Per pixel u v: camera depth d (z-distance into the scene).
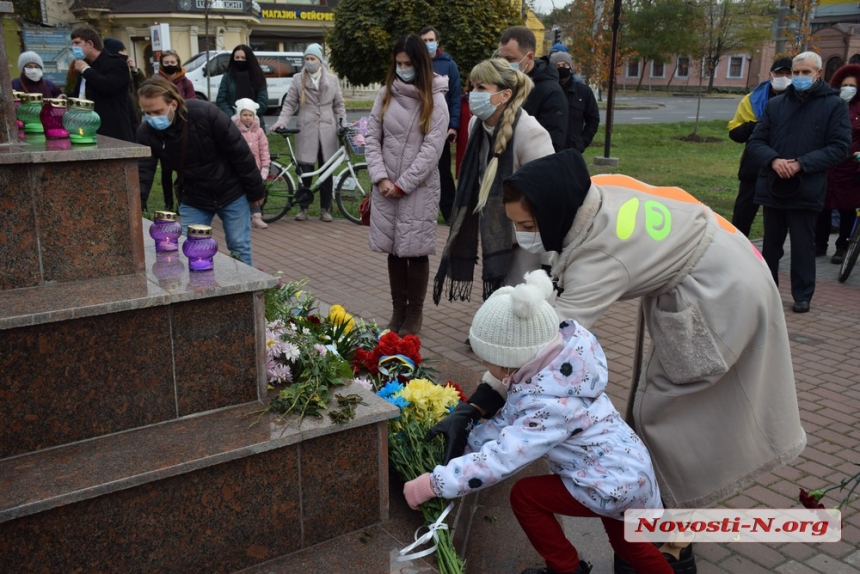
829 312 5.97
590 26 25.69
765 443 2.58
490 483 2.23
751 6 31.41
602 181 2.58
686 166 14.77
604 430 2.24
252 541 2.36
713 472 2.57
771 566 2.84
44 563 2.02
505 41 4.70
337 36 14.16
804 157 5.55
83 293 2.32
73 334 2.19
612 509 2.22
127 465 2.13
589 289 2.34
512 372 2.25
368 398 2.61
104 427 2.30
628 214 2.35
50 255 2.41
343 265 7.01
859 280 6.96
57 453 2.20
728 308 2.37
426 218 4.68
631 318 5.75
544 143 3.77
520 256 3.90
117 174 2.49
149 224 3.75
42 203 2.38
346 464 2.49
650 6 39.41
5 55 2.57
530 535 2.41
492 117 3.84
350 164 8.91
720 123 24.67
